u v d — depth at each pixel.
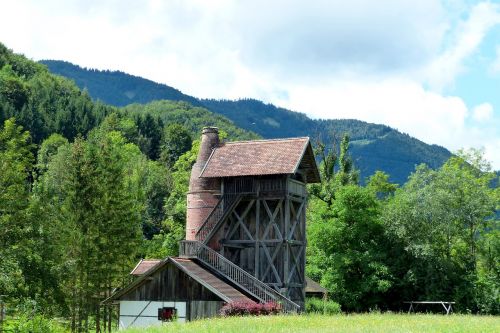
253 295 46.16
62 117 149.38
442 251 69.06
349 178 80.94
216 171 51.34
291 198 50.62
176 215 86.25
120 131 151.62
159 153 162.62
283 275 50.81
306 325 31.98
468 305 64.12
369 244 66.50
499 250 68.56
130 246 60.81
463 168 77.75
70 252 51.94
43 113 147.12
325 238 65.94
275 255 49.28
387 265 65.75
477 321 36.66
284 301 45.88
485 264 72.31
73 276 51.53
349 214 65.75
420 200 67.94
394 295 66.50
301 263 53.22
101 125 152.00
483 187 74.44
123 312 47.44
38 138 140.12
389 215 67.31
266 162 50.78
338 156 82.31
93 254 53.78
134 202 75.06
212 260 48.62
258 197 50.47
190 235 52.88
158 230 106.31
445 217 66.88
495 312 63.19
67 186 55.00
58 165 89.00
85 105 166.00
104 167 57.62
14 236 39.16
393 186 95.69
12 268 37.53
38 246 40.16
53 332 40.84
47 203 43.66
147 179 110.25
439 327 30.95
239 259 52.03
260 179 50.72
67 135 147.50
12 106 144.00
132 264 64.31
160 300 46.44
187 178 87.38
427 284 64.56
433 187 70.56
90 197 54.84
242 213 51.81
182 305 45.69
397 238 66.50
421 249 64.62
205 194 52.62
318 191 80.25
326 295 66.38
